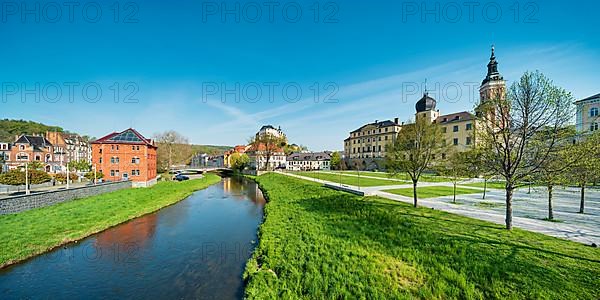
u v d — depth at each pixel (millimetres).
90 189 28891
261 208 28156
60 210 21594
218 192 42625
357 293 8797
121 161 43375
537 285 8102
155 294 10438
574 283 8094
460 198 25859
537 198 26703
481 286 8516
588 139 13547
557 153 12508
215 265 13031
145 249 15320
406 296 8398
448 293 8461
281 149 114438
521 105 13055
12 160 63406
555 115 12484
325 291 9156
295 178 52188
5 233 15719
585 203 23672
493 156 13844
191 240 16969
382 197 25719
